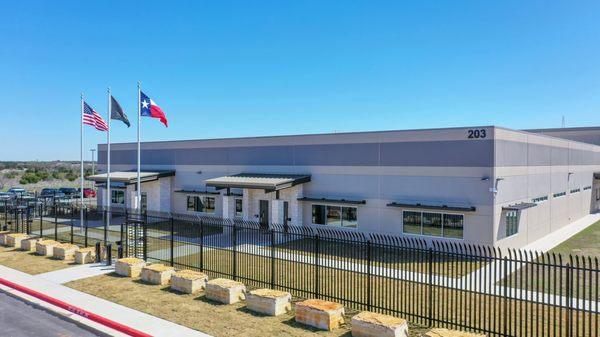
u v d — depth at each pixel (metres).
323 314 11.32
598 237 28.39
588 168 41.41
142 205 39.16
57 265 19.16
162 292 14.85
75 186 89.12
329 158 27.78
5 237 24.45
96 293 14.83
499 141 22.64
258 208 30.22
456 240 22.97
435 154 23.77
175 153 37.25
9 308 13.76
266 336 10.91
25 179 91.50
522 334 10.98
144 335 11.16
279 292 13.03
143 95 26.53
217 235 27.62
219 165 33.97
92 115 28.89
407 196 24.70
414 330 11.21
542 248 24.69
